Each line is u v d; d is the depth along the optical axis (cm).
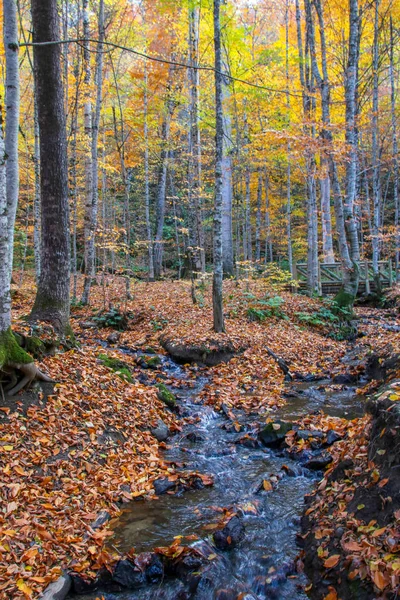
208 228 2622
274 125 1527
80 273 2206
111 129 2002
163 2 1480
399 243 1775
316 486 493
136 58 1697
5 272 564
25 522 397
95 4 1459
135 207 2778
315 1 1305
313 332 1257
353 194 1254
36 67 755
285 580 351
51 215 769
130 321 1228
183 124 2002
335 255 2559
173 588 357
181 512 461
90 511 445
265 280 1689
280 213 2538
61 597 337
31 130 1828
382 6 1666
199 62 1559
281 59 1709
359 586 296
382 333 1247
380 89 2134
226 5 1551
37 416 546
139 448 588
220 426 691
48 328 731
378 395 433
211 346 978
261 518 444
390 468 363
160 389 778
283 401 783
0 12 1126
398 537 307
